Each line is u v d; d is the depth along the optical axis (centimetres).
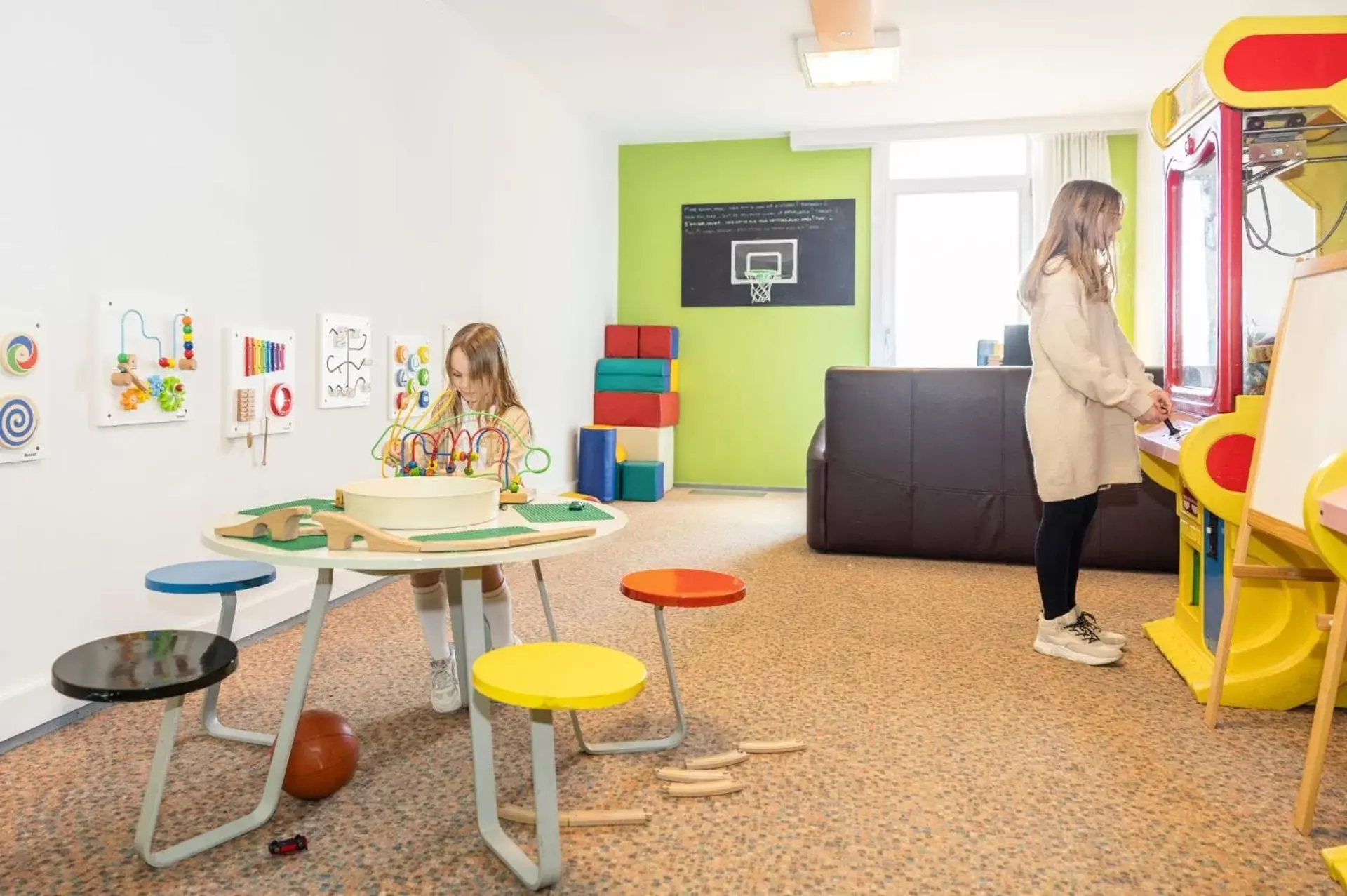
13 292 199
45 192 206
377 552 139
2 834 157
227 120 264
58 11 208
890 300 614
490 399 228
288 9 290
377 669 249
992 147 607
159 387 238
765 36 435
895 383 387
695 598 179
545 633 284
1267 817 166
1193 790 176
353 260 328
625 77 496
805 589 342
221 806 168
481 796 150
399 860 149
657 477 579
